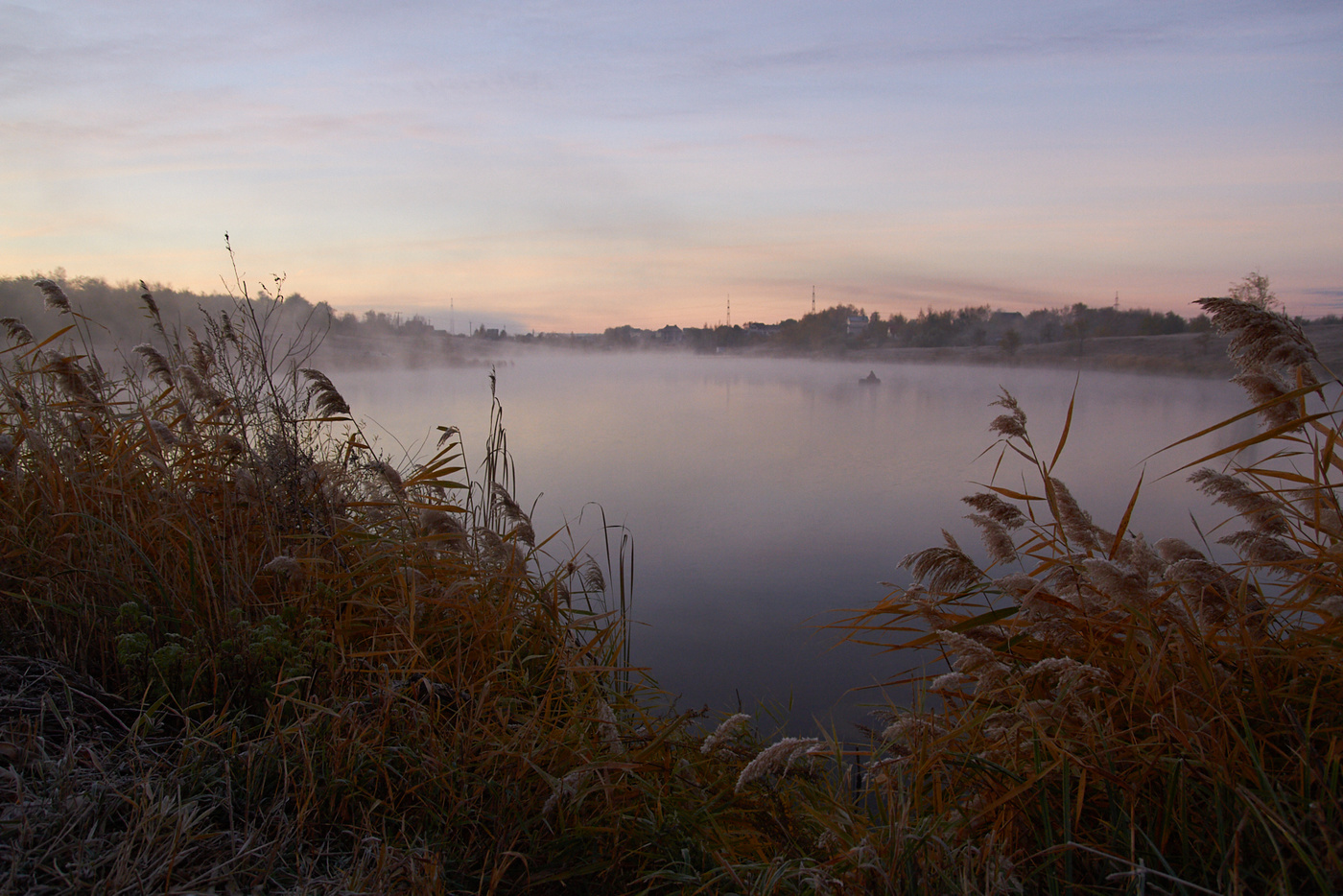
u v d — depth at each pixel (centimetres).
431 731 243
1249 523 248
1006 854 199
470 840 219
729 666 1145
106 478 324
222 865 176
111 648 251
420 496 411
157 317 387
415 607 297
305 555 320
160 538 303
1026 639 257
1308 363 224
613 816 239
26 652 248
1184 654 213
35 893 157
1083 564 226
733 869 213
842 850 221
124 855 167
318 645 260
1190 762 184
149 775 191
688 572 1883
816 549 2264
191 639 251
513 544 372
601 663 345
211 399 377
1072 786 205
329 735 229
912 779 231
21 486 310
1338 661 198
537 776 243
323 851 197
